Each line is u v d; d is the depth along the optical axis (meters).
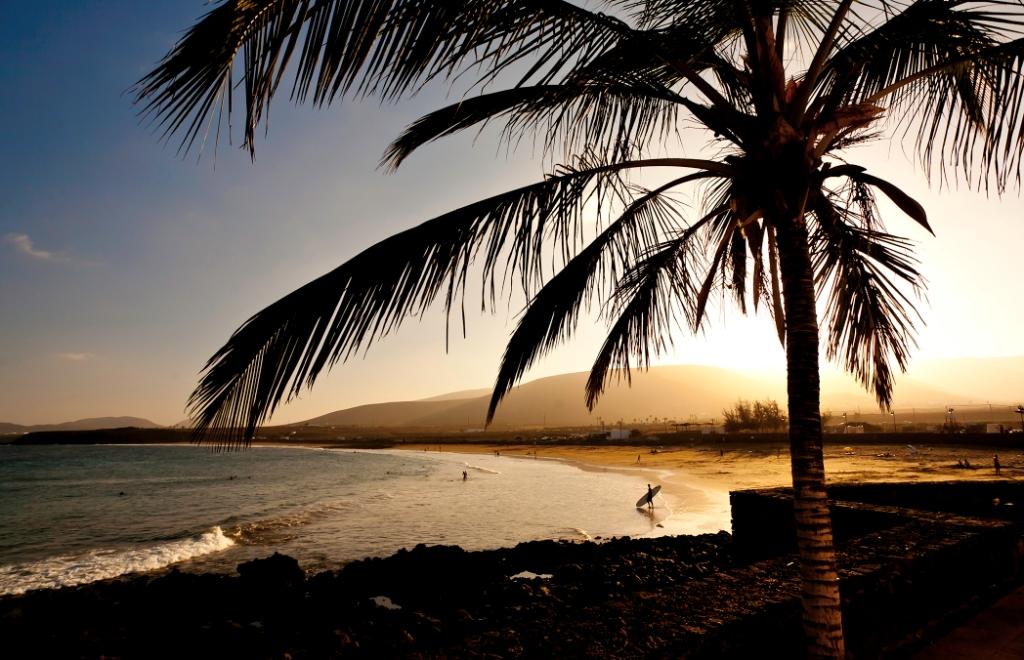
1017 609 3.90
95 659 7.74
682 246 4.41
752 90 2.61
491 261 2.58
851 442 49.66
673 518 21.03
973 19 2.63
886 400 4.57
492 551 13.94
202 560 16.31
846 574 3.21
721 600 2.64
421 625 7.80
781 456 48.22
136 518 27.12
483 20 1.98
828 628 2.34
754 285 3.76
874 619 3.20
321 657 6.77
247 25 1.51
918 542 4.04
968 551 4.14
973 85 3.03
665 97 2.83
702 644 2.20
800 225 2.48
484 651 2.12
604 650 2.10
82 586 12.24
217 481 50.81
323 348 2.08
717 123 2.72
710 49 3.04
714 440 69.56
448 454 107.19
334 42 1.66
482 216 2.58
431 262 2.38
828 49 2.53
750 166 2.53
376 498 32.72
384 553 16.52
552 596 8.94
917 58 3.11
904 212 2.40
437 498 32.16
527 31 2.19
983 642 3.38
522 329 3.39
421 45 1.81
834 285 4.55
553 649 2.12
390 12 1.72
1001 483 7.41
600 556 12.63
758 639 2.46
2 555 18.38
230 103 1.58
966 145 3.08
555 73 2.37
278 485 45.31
